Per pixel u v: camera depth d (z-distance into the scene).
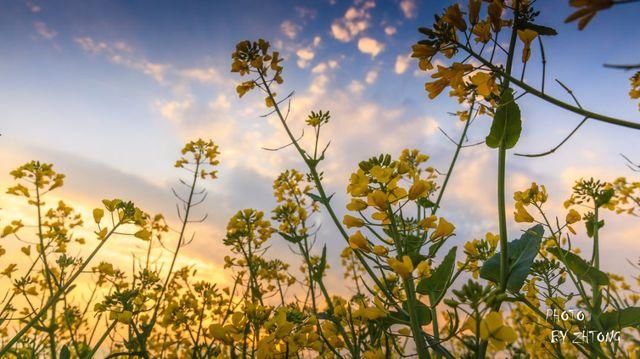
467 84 1.77
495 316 1.29
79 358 3.16
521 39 1.56
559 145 1.52
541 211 2.40
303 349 1.96
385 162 2.00
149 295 3.83
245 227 4.63
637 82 2.87
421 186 1.86
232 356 1.91
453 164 3.58
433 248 1.84
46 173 4.65
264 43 4.24
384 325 1.98
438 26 1.60
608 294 2.20
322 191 3.64
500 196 1.63
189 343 4.00
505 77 1.52
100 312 3.06
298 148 3.82
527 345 3.37
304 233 4.46
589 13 0.95
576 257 2.30
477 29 1.58
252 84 4.20
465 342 1.35
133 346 2.83
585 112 1.38
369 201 1.84
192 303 3.91
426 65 1.70
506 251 1.55
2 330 4.00
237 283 4.62
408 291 1.75
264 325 1.87
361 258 2.38
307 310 3.69
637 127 1.28
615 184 4.03
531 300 2.73
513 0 1.56
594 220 2.91
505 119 1.67
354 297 2.98
